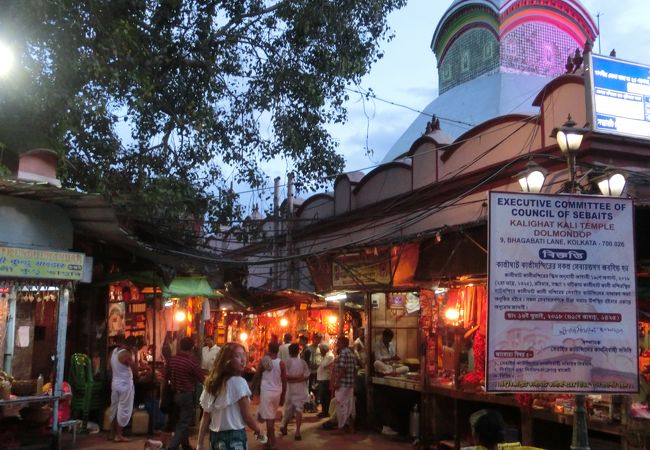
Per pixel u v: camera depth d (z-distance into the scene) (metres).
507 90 22.44
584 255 4.94
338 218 17.25
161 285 11.89
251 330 20.31
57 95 9.25
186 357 9.48
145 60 10.70
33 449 8.66
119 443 10.02
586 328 4.86
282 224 20.81
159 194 11.71
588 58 9.39
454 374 9.84
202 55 12.75
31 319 11.12
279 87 13.45
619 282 4.96
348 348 11.93
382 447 10.47
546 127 10.62
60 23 8.95
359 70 12.98
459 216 12.61
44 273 8.34
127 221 12.03
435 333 10.63
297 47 13.24
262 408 10.10
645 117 9.59
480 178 12.09
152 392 11.13
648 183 8.51
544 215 4.93
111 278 11.61
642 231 7.39
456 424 9.79
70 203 8.74
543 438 8.50
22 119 9.59
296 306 17.97
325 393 13.88
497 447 4.46
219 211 13.84
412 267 10.59
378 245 11.05
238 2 12.73
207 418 5.78
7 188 7.92
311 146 14.02
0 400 8.23
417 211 13.24
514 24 25.31
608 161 9.51
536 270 4.86
